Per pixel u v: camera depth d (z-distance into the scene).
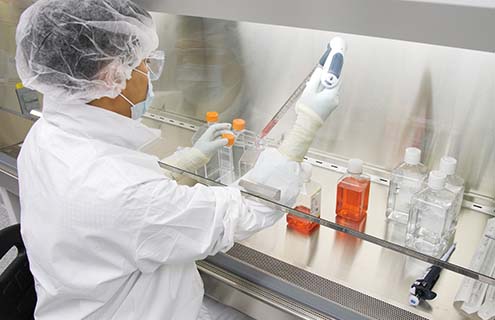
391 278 1.25
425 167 1.31
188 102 1.72
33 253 0.96
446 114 1.28
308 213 1.17
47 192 0.91
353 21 0.84
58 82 0.89
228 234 0.97
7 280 1.22
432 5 0.74
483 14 0.71
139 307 1.02
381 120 1.39
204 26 1.58
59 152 0.91
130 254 0.90
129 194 0.87
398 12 0.78
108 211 0.86
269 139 1.34
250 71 1.56
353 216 1.20
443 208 1.10
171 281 1.05
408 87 1.30
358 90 1.39
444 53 1.21
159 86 1.75
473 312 1.11
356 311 1.17
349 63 1.37
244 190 1.09
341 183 1.22
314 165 1.49
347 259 1.33
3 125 2.12
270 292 1.29
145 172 0.92
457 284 1.21
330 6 0.85
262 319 1.36
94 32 0.86
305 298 1.24
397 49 1.27
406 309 1.16
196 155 1.30
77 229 0.88
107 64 0.90
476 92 1.21
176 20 1.62
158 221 0.88
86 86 0.89
